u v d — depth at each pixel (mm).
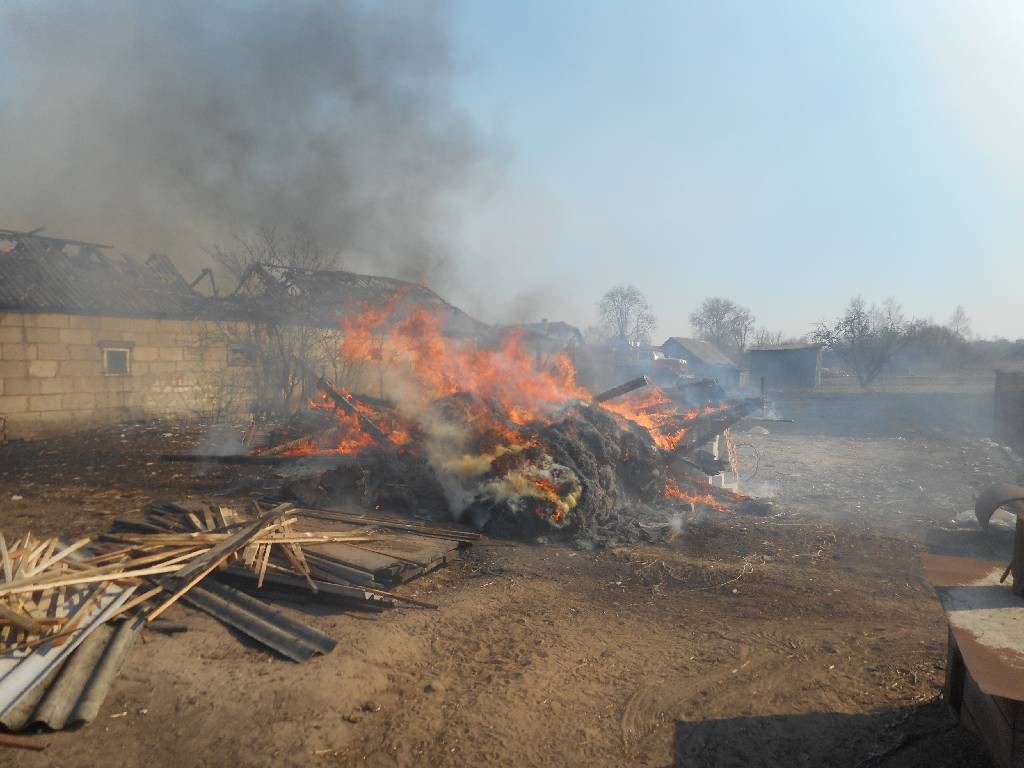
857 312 43094
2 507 9672
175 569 6203
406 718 4535
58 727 4078
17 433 17062
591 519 9133
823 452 18547
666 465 11180
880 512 10711
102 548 6930
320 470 11281
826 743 4262
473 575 7504
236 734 4211
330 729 4328
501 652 5582
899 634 5863
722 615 6426
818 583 7230
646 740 4387
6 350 17016
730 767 4098
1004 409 19500
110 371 19141
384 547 7566
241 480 11633
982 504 8555
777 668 5305
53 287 18422
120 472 12406
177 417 20484
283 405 21922
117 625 5398
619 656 5566
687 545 8734
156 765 3895
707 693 4949
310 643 5348
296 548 6914
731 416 12031
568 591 7070
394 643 5590
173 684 4707
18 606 5074
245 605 5926
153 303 20234
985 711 3678
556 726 4531
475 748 4230
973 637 3428
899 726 4305
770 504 10836
